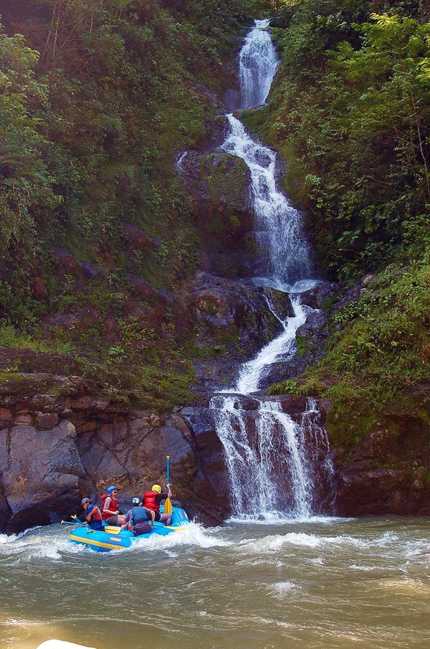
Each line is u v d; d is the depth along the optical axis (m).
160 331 18.33
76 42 22.25
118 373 14.03
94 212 19.25
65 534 10.73
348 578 8.15
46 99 18.03
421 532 11.38
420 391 14.35
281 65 30.03
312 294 20.45
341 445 14.14
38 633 6.44
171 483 12.70
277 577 8.26
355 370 15.42
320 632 6.40
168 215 22.00
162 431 13.33
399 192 20.52
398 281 17.48
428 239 18.14
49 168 17.75
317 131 24.88
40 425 11.91
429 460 14.02
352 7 27.19
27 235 15.68
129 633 6.44
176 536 10.59
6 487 11.15
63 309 16.73
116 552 9.71
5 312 15.31
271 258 22.58
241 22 35.03
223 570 8.64
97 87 22.88
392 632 6.37
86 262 18.14
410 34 21.38
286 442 14.02
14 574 8.59
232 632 6.44
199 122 26.30
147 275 19.64
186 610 7.10
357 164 21.83
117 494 12.23
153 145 24.08
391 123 20.41
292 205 23.09
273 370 17.55
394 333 15.45
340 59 24.48
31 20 21.69
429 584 7.88
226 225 22.53
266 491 13.55
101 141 21.00
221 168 23.62
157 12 29.30
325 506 13.67
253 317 19.47
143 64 26.83
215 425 13.70
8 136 14.98
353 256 21.30
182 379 16.39
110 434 13.09
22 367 12.59
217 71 31.19
